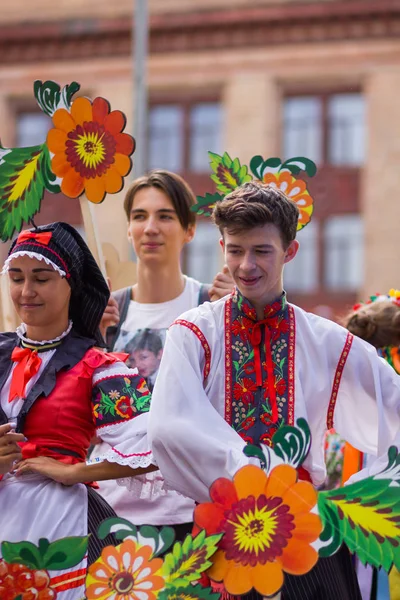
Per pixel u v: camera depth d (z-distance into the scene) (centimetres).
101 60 2311
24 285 465
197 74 2269
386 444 456
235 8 2248
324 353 458
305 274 2242
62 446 461
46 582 439
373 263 2194
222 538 420
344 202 2216
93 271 485
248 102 2248
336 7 2198
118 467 452
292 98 2256
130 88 2295
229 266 448
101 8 2302
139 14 1134
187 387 443
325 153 2230
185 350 452
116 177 542
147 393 470
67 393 463
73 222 2133
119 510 542
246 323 458
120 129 541
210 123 2280
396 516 429
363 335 618
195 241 2241
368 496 432
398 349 616
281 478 418
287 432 420
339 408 466
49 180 546
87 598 425
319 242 2227
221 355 457
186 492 436
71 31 2308
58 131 547
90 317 486
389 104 2194
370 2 2183
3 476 458
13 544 438
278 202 445
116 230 2117
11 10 2345
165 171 608
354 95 2225
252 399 452
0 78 2347
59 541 438
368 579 565
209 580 448
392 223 2189
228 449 430
